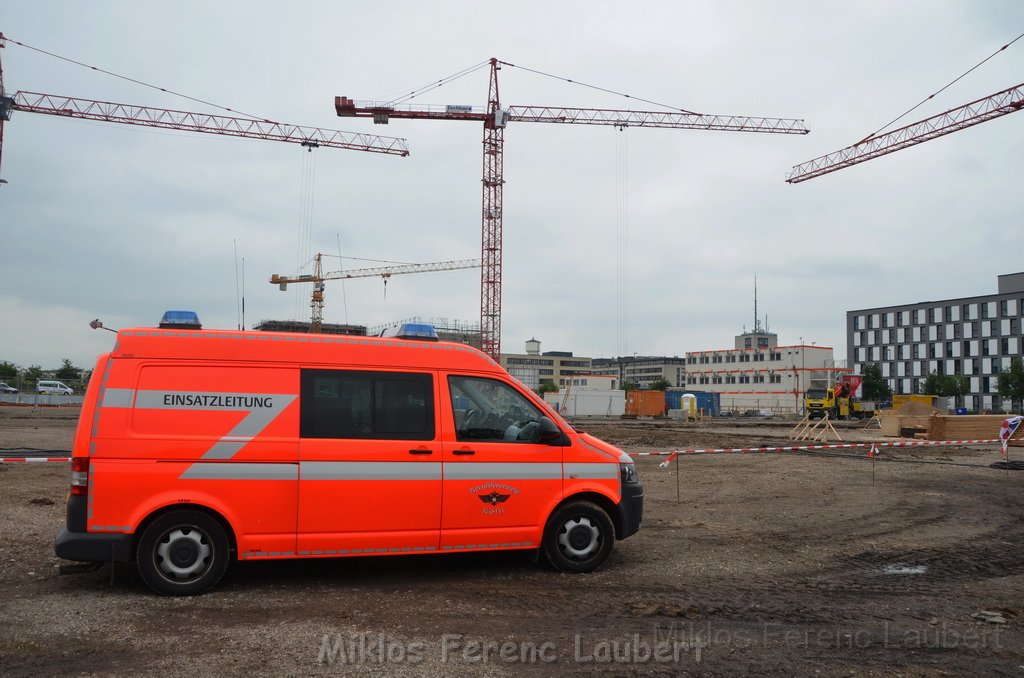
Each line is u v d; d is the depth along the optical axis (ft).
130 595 19.75
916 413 99.30
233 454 20.10
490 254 253.65
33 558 23.80
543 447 23.00
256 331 21.22
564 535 22.97
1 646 15.76
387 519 21.17
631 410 208.85
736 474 51.96
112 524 19.26
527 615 18.31
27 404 176.65
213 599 19.45
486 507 22.15
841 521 32.58
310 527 20.53
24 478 44.42
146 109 232.12
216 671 14.44
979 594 20.85
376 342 22.03
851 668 15.05
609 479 23.62
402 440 21.52
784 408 307.99
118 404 19.67
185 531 19.90
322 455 20.70
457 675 14.35
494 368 23.16
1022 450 77.30
